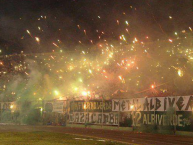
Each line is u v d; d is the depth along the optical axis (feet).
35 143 36.65
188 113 46.52
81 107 71.00
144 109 54.80
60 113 78.13
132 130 56.75
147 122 53.88
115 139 42.60
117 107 61.11
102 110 64.80
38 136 46.52
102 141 39.42
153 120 52.70
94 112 66.95
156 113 52.31
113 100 62.34
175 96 49.24
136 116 56.39
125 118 59.00
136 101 56.85
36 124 83.76
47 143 36.60
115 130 59.00
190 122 46.03
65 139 42.04
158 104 52.21
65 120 76.13
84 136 46.91
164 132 50.29
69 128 66.39
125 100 59.52
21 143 36.65
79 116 71.26
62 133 52.42
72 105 73.97
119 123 60.08
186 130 46.65
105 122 63.77
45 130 61.26
